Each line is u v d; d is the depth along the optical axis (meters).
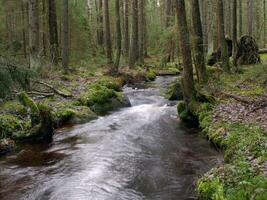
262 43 53.56
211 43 30.86
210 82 19.38
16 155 10.77
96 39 44.91
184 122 14.43
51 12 26.00
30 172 9.34
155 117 15.56
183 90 14.87
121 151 10.92
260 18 57.47
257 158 8.07
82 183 8.45
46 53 27.12
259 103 13.61
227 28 38.81
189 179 8.75
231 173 7.59
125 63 35.44
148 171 9.28
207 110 13.91
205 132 12.19
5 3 29.91
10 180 8.88
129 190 8.16
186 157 10.35
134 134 12.91
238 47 26.77
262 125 10.84
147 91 22.30
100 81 21.50
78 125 14.21
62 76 21.34
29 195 8.00
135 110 17.20
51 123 12.28
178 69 33.09
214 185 7.26
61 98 16.61
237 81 19.89
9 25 31.66
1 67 12.12
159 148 11.24
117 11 29.22
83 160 10.10
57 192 8.02
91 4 45.41
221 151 10.36
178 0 14.35
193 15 18.22
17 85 12.96
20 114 13.20
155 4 57.31
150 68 32.75
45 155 10.66
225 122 12.05
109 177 8.86
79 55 31.38
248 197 6.34
